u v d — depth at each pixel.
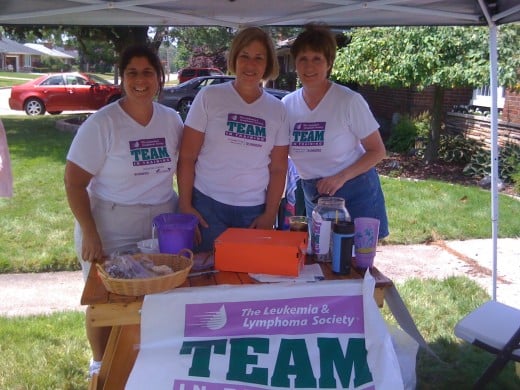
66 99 17.38
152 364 2.22
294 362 2.25
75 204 2.73
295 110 3.25
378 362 2.27
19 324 3.99
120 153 2.77
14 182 8.19
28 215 6.59
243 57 2.86
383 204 3.51
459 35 8.05
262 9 3.79
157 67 2.77
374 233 2.48
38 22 4.02
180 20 4.14
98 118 2.72
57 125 14.28
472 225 6.42
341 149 3.22
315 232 2.58
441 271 5.21
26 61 67.38
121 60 2.75
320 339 2.29
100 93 17.53
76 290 4.73
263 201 3.12
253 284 2.30
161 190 2.95
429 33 8.16
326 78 3.18
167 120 2.91
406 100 11.92
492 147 3.88
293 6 3.69
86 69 46.19
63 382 3.32
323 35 3.03
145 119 2.82
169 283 2.21
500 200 7.42
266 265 2.40
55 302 4.48
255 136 2.96
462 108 10.30
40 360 3.54
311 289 2.30
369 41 8.72
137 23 4.18
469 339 2.95
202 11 3.87
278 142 3.05
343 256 2.40
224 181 3.01
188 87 15.89
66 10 3.49
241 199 3.03
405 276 5.08
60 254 5.34
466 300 4.48
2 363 3.49
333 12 3.69
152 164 2.86
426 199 7.48
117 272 2.24
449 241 6.06
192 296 2.23
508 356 2.84
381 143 3.22
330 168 3.26
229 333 2.27
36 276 5.03
